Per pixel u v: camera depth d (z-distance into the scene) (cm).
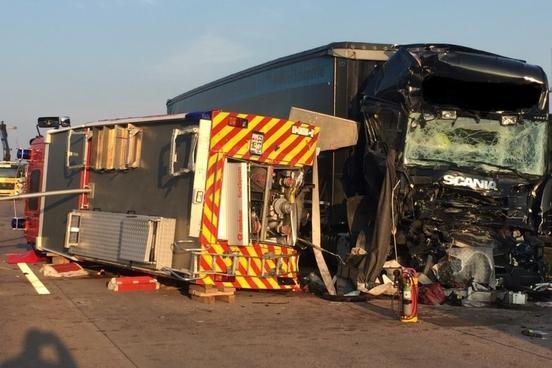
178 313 775
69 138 1137
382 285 906
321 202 1061
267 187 895
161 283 992
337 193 1050
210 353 594
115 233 955
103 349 599
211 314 775
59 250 1151
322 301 888
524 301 886
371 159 968
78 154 1109
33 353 582
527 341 675
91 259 1022
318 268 954
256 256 888
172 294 905
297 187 930
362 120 1022
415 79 933
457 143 953
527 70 944
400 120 939
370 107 990
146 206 944
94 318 733
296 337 666
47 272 1073
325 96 1062
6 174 3294
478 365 575
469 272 914
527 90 978
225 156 853
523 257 960
